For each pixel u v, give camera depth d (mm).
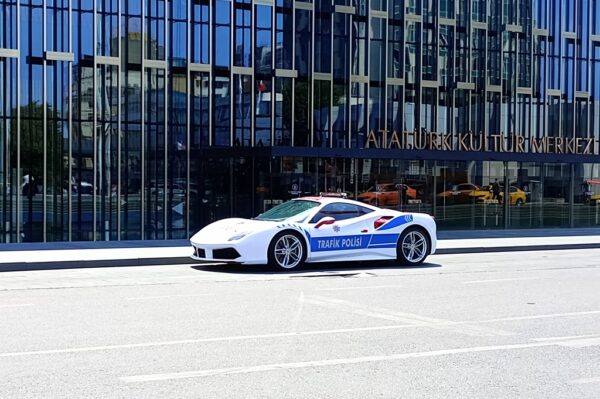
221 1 29797
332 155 25219
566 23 36094
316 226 15641
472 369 7051
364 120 31812
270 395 6078
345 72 31562
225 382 6457
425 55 33094
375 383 6496
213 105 29672
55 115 27594
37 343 7988
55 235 27516
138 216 28656
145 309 10344
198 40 29547
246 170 26125
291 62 30672
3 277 14383
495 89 34469
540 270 16047
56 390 6145
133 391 6141
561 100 35844
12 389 6168
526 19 35219
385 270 15836
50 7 27578
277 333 8648
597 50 36719
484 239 24391
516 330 9008
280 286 13023
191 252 18125
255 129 30203
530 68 35219
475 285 13328
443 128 33375
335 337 8445
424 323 9406
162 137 29047
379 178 26141
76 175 27875
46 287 12820
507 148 34469
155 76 29000
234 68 29906
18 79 27078
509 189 28484
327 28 31312
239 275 14727
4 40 26906
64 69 27734
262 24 30328
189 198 29266
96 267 16234
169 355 7453
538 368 7129
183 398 5957
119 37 28547
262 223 15492
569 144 34844
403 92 32562
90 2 28141
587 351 7875
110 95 28406
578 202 29938
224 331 8734
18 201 27016
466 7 34031
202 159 28391
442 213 27156
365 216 16250
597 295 12141
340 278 14305
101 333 8562
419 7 33031
